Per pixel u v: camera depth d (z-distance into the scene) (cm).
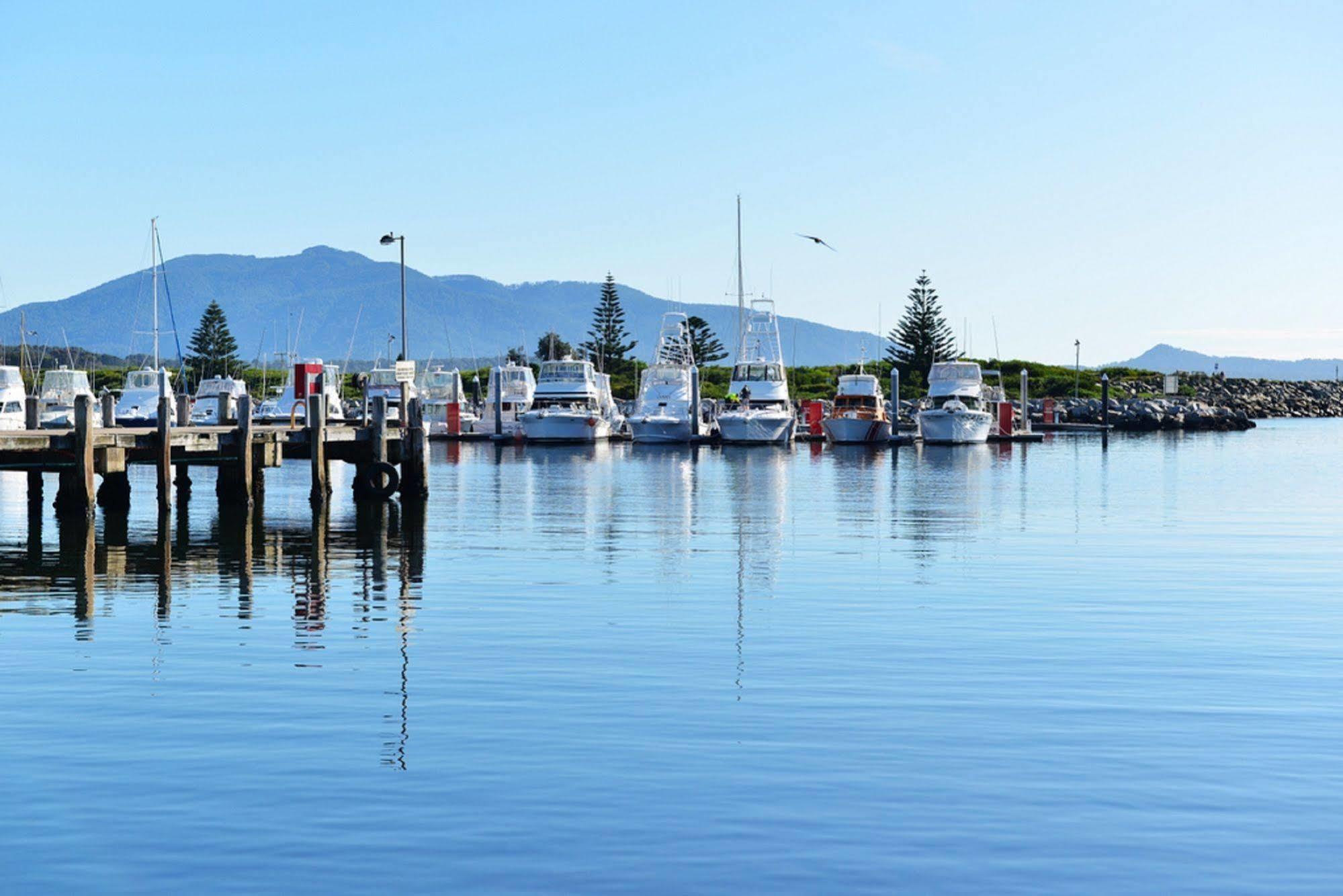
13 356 16362
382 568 2712
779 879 1064
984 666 1762
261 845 1123
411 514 3919
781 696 1593
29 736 1412
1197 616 2150
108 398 4253
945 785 1272
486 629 2005
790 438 8681
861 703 1562
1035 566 2766
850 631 2000
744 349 9350
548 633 1975
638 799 1229
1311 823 1182
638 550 3016
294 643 1898
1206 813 1203
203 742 1394
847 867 1086
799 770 1312
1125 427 13200
